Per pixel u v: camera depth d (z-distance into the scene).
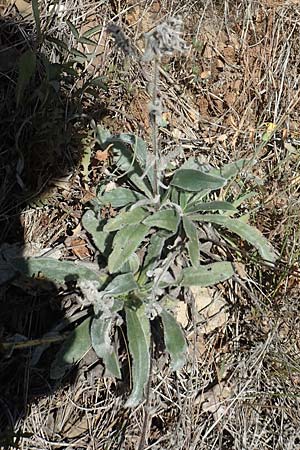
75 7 1.99
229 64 2.14
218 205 1.61
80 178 1.77
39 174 1.72
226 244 1.74
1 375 1.54
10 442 1.42
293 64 2.18
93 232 1.64
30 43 1.88
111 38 1.99
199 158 1.91
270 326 1.70
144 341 1.47
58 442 1.53
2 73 1.81
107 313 1.43
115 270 1.52
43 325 1.59
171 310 1.64
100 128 1.76
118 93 1.94
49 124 1.66
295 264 1.78
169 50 1.21
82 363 1.58
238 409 1.62
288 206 1.87
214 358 1.68
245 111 2.07
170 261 1.59
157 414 1.59
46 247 1.69
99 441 1.54
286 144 1.98
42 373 1.56
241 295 1.74
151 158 1.58
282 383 1.65
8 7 1.94
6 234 1.68
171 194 1.68
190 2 2.18
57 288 1.60
